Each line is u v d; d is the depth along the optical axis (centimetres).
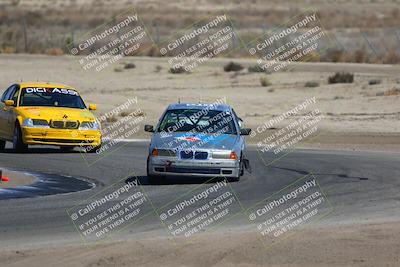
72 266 2858
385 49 17550
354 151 7062
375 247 3122
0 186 4634
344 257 2980
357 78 11819
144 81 12094
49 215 3788
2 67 13325
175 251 3080
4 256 2986
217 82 11925
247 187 4741
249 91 11106
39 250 3089
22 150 6400
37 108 6438
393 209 4034
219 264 2895
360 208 4062
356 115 9256
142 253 3045
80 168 5594
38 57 14900
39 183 4800
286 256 3003
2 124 6669
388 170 5650
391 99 10050
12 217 3712
